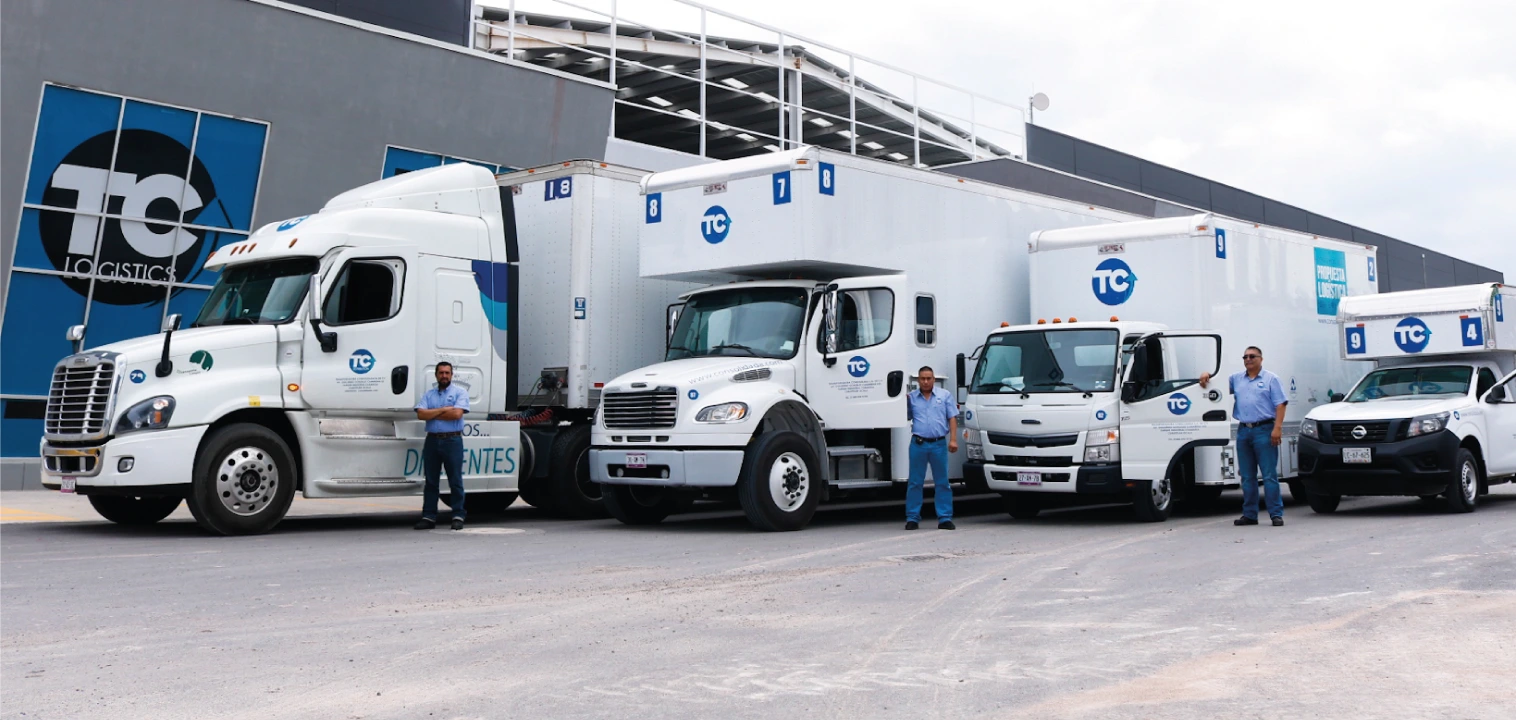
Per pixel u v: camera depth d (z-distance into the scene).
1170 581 8.98
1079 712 5.21
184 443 12.02
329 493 13.08
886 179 14.26
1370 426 14.67
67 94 19.39
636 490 14.31
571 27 27.28
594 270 14.89
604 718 5.19
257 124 21.08
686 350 14.27
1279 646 6.52
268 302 13.06
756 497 12.89
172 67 20.06
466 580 9.32
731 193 13.97
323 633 7.11
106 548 11.44
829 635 6.98
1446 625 7.07
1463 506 14.72
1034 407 14.05
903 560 10.52
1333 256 17.62
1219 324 14.82
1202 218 14.70
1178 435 14.00
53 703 5.50
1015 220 16.05
